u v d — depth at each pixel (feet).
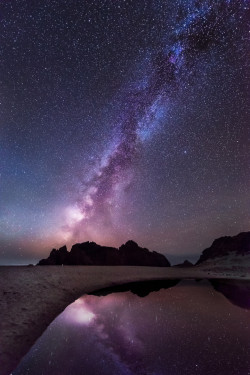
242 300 52.49
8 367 21.50
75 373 20.76
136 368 21.68
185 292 61.93
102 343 27.22
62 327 32.53
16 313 33.06
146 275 90.84
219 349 25.79
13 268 57.11
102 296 54.44
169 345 26.78
